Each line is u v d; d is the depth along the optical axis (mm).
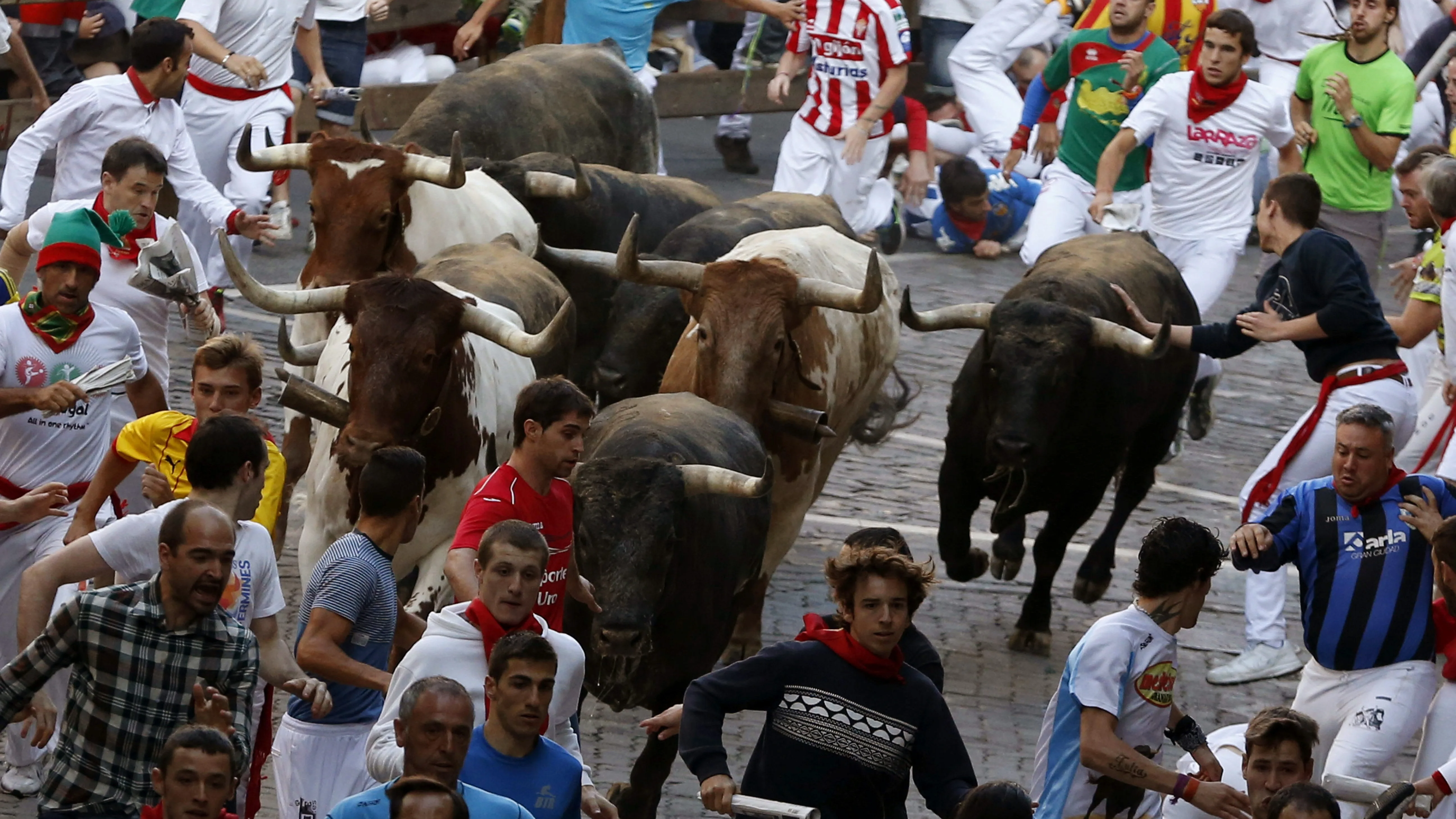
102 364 17172
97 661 12531
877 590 12469
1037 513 28234
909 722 12609
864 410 23422
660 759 16609
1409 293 26734
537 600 13883
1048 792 14227
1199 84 29000
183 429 15547
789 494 20766
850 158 36344
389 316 17375
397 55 41156
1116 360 21953
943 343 34875
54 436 16859
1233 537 17031
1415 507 15828
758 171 44875
